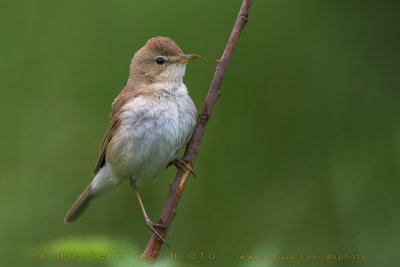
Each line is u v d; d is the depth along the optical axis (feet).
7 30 36.99
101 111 35.42
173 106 26.08
